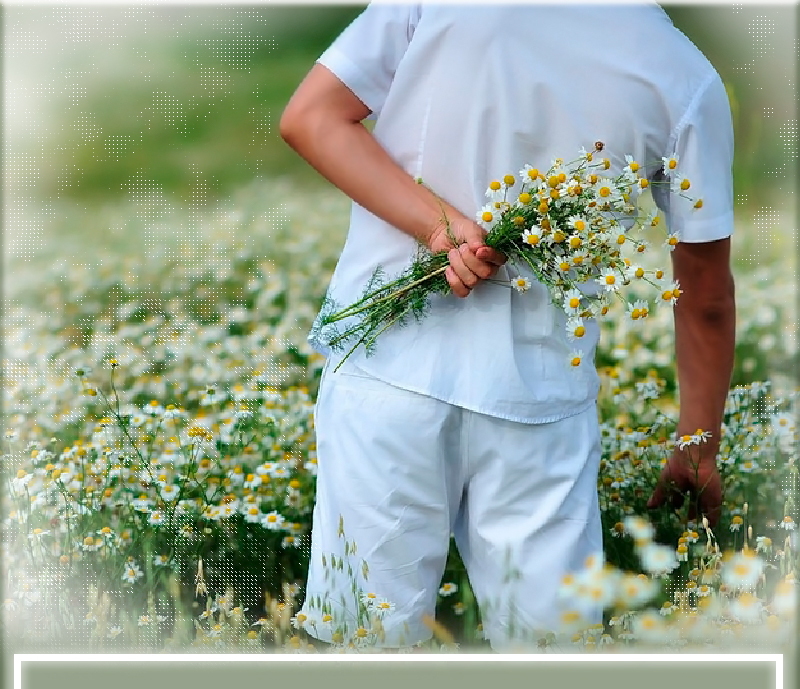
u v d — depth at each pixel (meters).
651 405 5.32
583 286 3.34
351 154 3.29
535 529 3.38
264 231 10.41
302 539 4.55
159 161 14.15
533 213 3.10
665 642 3.35
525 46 3.20
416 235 3.28
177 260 9.41
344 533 3.43
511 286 3.29
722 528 4.32
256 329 7.06
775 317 6.99
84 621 3.77
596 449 3.54
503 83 3.19
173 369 6.50
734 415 4.83
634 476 4.61
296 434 5.08
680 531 4.22
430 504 3.38
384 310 3.30
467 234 3.17
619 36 3.20
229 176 13.64
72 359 6.69
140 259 9.55
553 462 3.40
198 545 4.34
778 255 8.70
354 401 3.39
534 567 3.40
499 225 3.13
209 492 4.71
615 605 3.61
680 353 3.93
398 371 3.33
